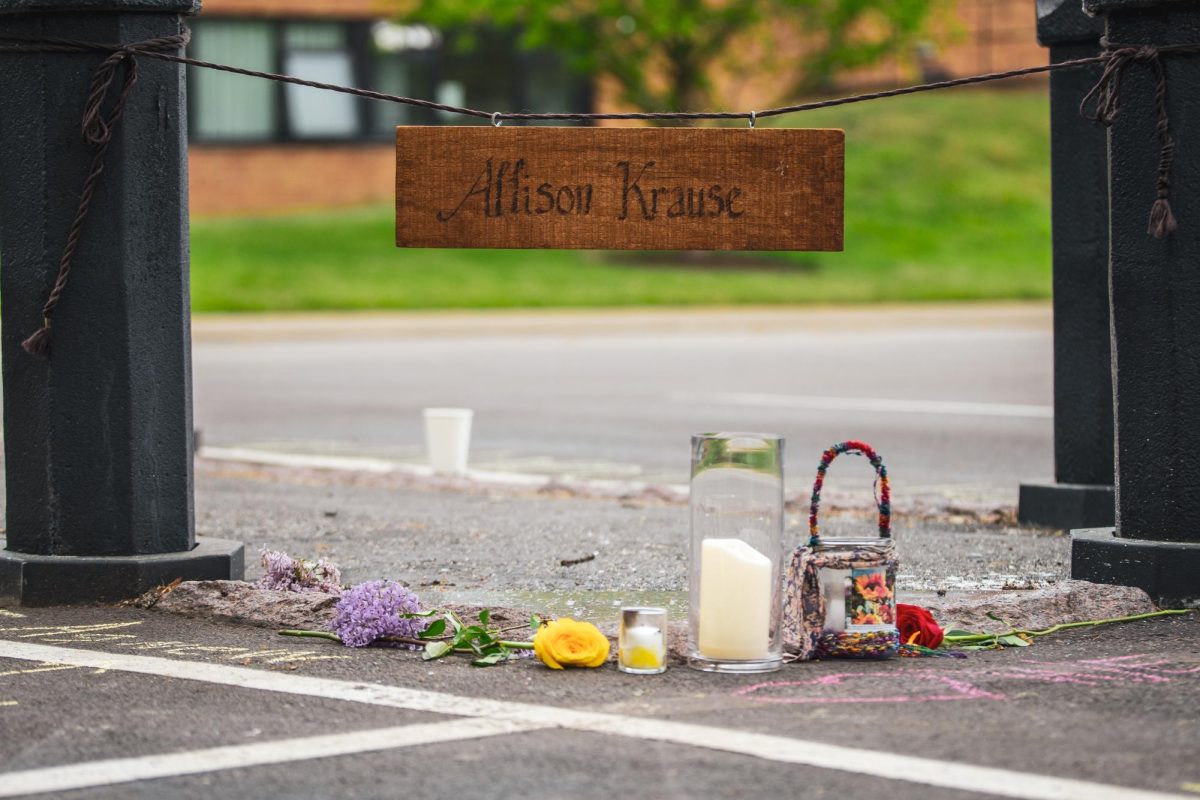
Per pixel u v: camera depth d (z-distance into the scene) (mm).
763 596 6719
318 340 30719
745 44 42062
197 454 15516
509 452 16016
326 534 10602
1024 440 16391
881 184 48906
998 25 55750
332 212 46781
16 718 6047
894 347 28656
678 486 13656
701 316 34000
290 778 5297
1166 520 8070
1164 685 6441
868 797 5059
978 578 8898
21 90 8117
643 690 6426
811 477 14055
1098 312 10531
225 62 45656
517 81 47719
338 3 46281
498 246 7988
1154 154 7988
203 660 6969
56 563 8141
